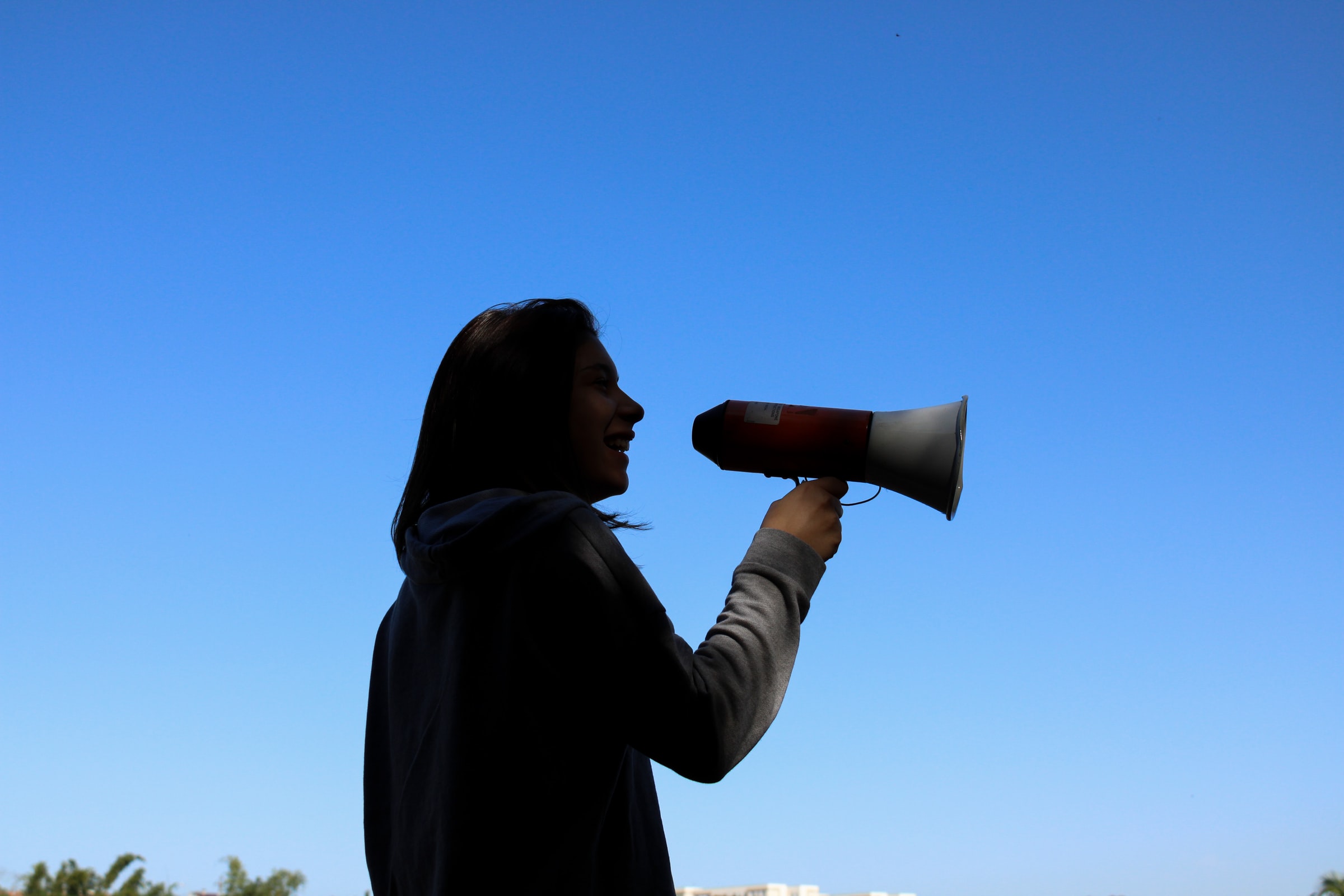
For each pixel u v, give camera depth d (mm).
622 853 1568
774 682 1568
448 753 1477
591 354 1914
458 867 1417
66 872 27359
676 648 1483
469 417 1846
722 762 1459
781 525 1800
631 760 1684
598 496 1928
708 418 2127
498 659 1483
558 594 1477
